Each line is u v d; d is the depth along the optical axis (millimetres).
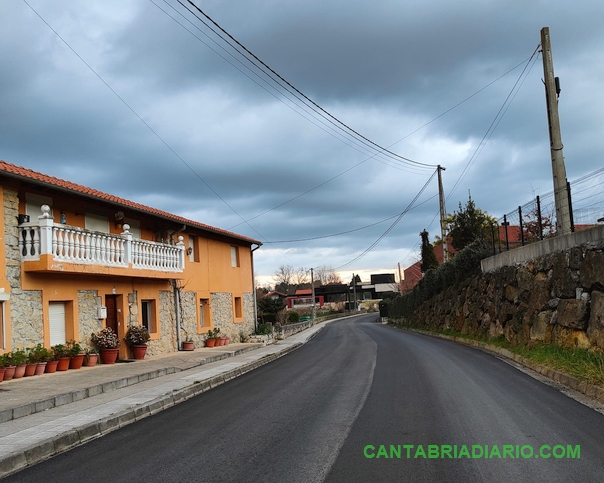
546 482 5098
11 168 13977
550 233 21609
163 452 6816
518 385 10758
